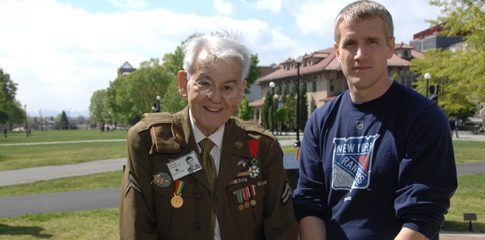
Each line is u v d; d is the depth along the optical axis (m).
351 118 2.60
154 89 81.62
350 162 2.54
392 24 2.52
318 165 2.75
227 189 2.51
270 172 2.62
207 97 2.39
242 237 2.55
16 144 37.78
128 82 82.81
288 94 56.62
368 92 2.52
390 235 2.41
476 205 8.43
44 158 21.64
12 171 16.02
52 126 150.25
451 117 36.12
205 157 2.51
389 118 2.47
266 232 2.62
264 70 86.06
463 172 13.43
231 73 2.39
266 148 2.63
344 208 2.53
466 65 18.34
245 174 2.55
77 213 8.34
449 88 24.05
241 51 2.44
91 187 11.97
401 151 2.41
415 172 2.34
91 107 156.75
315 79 53.97
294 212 2.79
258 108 66.75
